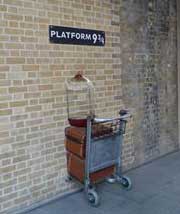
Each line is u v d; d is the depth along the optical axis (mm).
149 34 5469
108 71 4734
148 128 5582
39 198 3992
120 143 4215
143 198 4172
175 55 6180
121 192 4340
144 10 5324
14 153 3705
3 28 3516
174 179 4812
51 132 4059
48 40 3938
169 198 4172
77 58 4285
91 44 4449
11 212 3719
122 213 3783
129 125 5156
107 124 4211
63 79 4141
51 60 3988
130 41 5086
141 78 5352
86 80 4414
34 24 3785
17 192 3766
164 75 5895
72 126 4090
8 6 3543
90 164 3900
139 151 5410
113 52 4797
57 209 3883
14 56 3627
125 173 5070
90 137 3834
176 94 6289
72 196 4230
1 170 3602
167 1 5844
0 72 3518
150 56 5520
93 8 4438
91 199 3957
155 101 5703
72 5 4164
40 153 3961
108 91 4758
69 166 4176
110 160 4133
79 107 4367
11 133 3662
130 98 5152
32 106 3836
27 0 3703
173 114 6234
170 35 5988
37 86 3867
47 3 3895
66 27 4117
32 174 3896
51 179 4102
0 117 3547
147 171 5164
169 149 6180
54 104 4062
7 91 3590
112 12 4730
